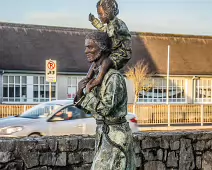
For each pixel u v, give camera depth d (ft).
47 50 106.93
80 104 10.96
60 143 18.39
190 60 119.44
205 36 134.00
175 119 81.82
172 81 111.24
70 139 18.56
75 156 18.57
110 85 10.58
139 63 107.86
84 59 106.52
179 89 112.16
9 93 96.99
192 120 83.20
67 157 18.47
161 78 109.70
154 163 19.44
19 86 97.71
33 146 18.02
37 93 99.09
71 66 102.73
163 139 19.63
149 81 107.24
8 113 74.02
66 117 39.09
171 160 19.72
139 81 102.27
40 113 39.86
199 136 20.27
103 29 11.28
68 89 101.45
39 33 112.98
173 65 114.11
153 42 123.44
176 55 119.96
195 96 113.80
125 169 10.94
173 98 111.24
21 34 110.42
